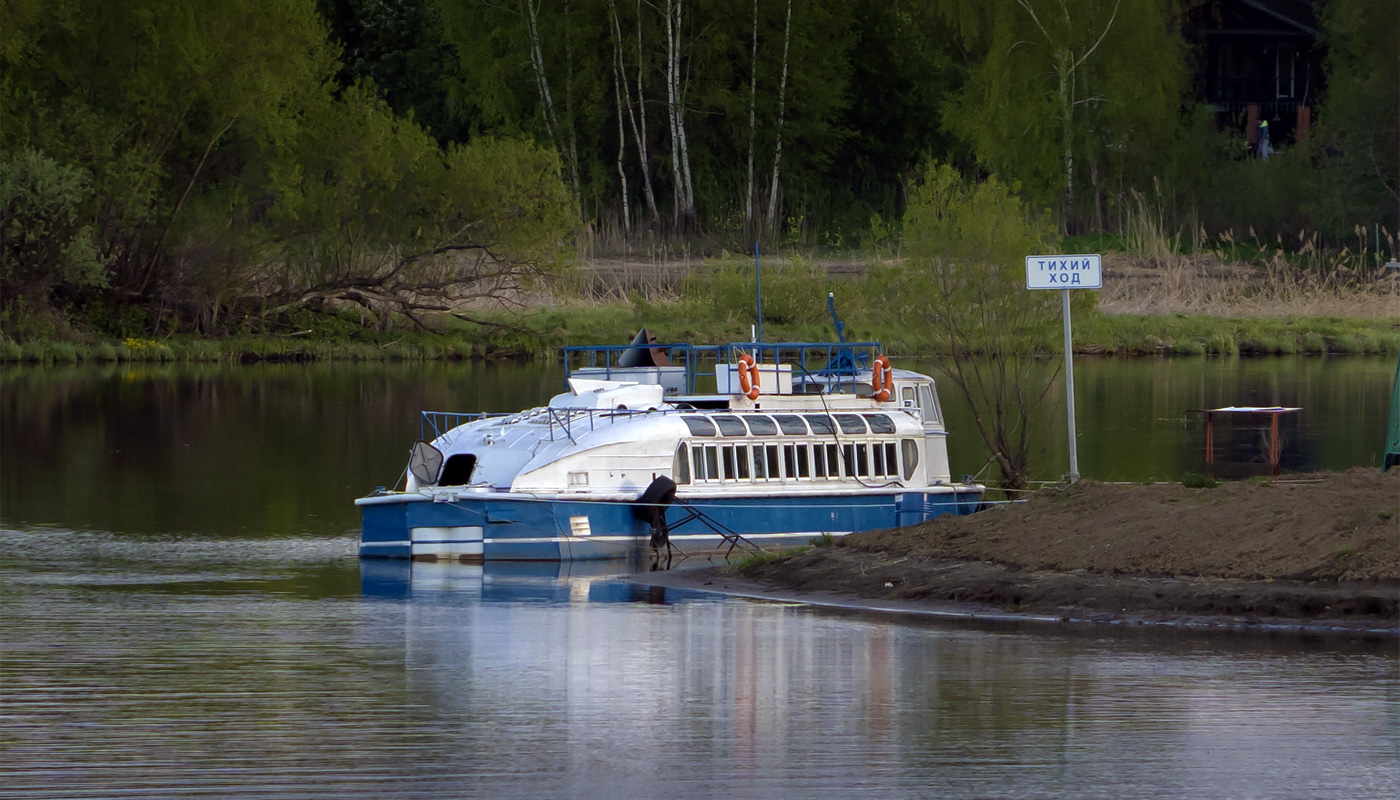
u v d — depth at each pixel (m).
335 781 21.59
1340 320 125.94
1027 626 31.16
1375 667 27.28
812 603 34.69
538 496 43.66
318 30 121.19
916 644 29.78
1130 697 25.61
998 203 59.56
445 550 43.34
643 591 37.59
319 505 53.59
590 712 25.16
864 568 36.91
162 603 36.03
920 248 56.47
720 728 24.17
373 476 60.50
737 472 45.88
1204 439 67.81
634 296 128.88
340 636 31.62
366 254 124.00
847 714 24.91
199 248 117.94
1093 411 79.06
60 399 87.62
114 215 114.69
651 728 24.20
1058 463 59.72
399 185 120.12
